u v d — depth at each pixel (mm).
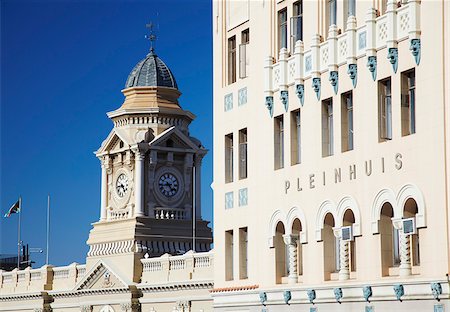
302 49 53094
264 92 56219
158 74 108000
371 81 47719
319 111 51625
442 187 43188
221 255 61312
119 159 105000
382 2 47656
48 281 103875
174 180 105438
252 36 58312
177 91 108125
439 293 43000
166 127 106062
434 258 43469
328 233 51375
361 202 48281
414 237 45406
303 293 52344
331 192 50531
